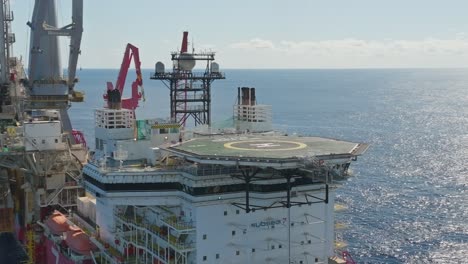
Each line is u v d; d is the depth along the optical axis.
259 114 78.81
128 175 60.12
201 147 61.12
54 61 108.25
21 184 102.69
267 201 57.59
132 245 65.06
